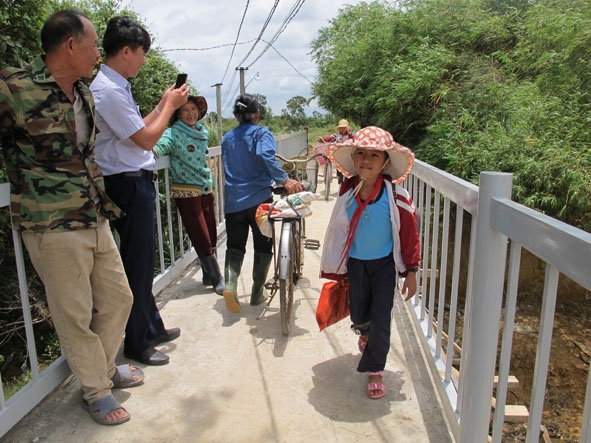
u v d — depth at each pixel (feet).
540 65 23.86
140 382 9.02
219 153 18.84
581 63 22.90
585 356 18.63
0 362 14.29
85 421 7.94
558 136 20.71
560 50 23.85
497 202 5.48
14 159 6.55
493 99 23.25
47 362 15.53
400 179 8.23
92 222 7.06
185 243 19.35
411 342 10.67
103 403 7.87
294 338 10.82
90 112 7.06
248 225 12.14
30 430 7.72
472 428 6.33
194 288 13.91
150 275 9.54
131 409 8.28
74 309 7.22
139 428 7.79
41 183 6.56
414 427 7.80
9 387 13.96
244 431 7.72
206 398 8.61
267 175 11.85
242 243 12.09
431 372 9.34
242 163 11.72
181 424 7.89
